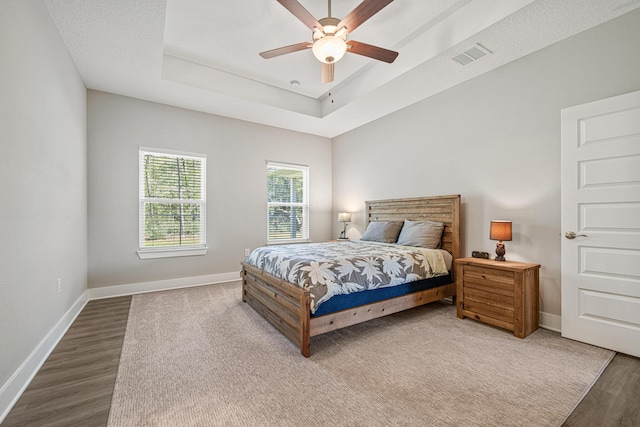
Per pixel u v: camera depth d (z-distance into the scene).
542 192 2.79
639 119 2.13
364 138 5.04
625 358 2.13
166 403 1.62
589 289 2.37
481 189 3.30
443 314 3.12
